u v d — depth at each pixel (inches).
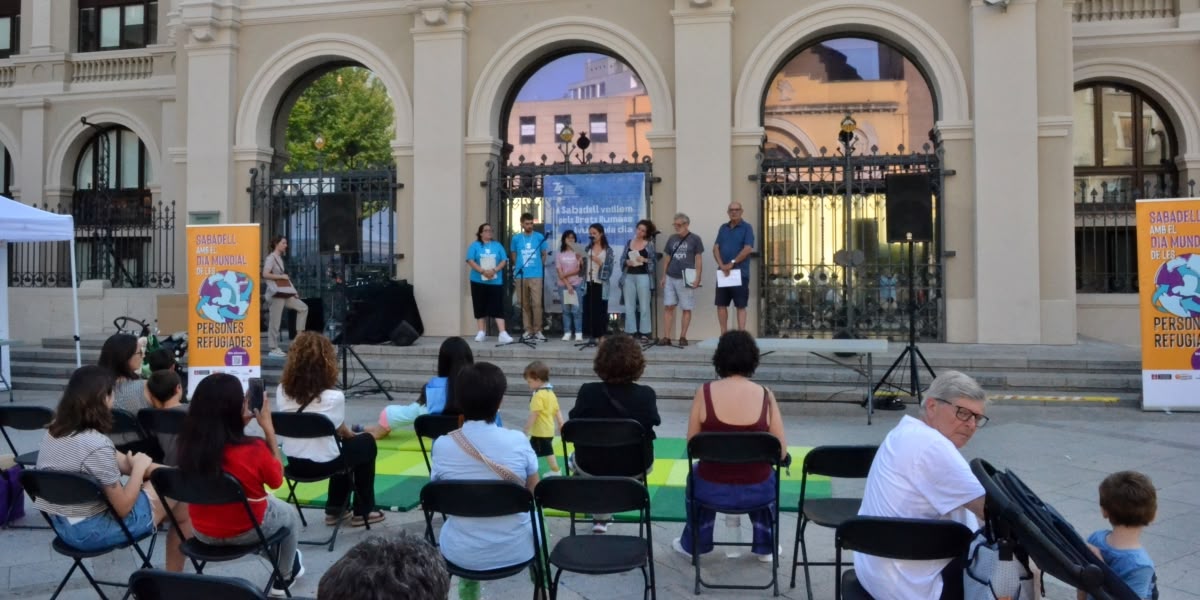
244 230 387.9
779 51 495.8
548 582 162.1
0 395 460.1
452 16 526.9
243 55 567.2
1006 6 464.1
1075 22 599.2
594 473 203.2
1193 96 582.9
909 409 375.2
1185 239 359.3
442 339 511.5
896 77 515.2
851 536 132.3
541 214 529.3
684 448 313.3
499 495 152.1
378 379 441.1
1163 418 352.8
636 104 558.3
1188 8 585.3
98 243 694.5
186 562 202.5
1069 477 266.2
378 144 1119.0
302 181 559.2
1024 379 393.4
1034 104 463.2
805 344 333.7
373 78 1151.0
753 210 494.9
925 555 129.5
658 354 444.1
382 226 551.2
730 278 454.6
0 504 228.1
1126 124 609.3
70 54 735.1
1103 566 115.3
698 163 496.1
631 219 509.7
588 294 474.0
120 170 741.9
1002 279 464.4
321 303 522.3
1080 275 575.5
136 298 637.3
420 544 75.2
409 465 289.0
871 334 489.7
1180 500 241.0
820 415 370.9
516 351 454.9
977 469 131.5
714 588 183.6
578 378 432.1
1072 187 468.1
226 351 387.9
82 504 166.2
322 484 268.2
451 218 526.3
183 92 591.8
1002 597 119.3
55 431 170.6
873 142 517.7
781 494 250.2
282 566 179.8
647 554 163.6
